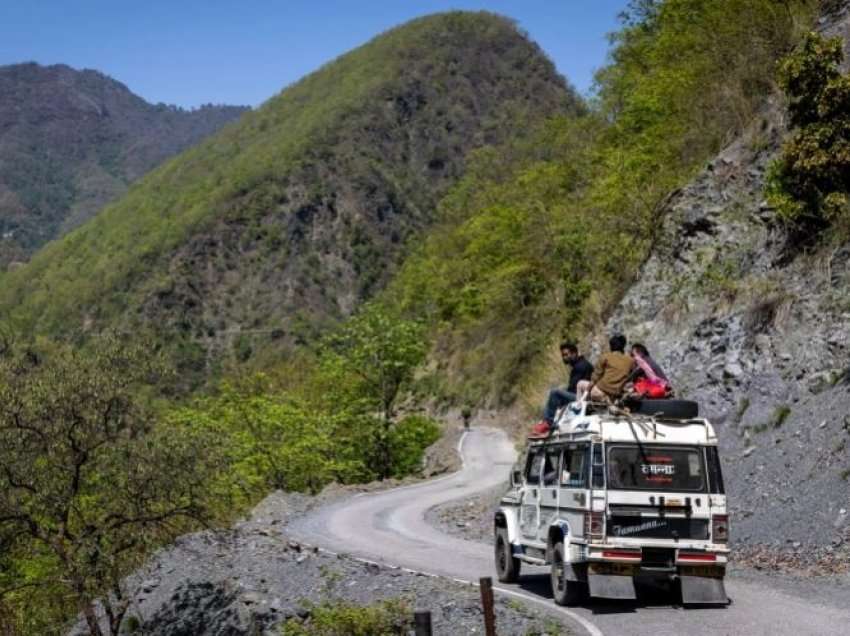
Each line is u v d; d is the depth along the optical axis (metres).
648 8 50.00
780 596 11.37
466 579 14.75
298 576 16.05
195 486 16.42
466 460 46.00
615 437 11.30
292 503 29.97
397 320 51.44
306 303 199.12
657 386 12.16
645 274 25.42
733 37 27.42
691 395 19.52
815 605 10.63
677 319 22.27
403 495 32.38
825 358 17.34
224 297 197.62
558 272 45.00
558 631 10.23
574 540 11.45
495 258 72.44
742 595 11.65
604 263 31.03
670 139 30.98
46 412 15.48
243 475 34.50
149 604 17.38
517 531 13.62
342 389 50.38
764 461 16.41
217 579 17.05
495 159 124.56
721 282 21.25
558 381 30.09
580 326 32.56
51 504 15.66
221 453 16.80
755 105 26.02
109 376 16.22
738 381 18.70
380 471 49.50
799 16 25.47
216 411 43.75
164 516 16.45
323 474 43.41
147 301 189.88
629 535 11.09
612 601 11.87
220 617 15.59
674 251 24.38
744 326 19.47
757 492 15.73
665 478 11.26
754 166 22.88
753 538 14.49
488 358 64.25
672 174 28.77
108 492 16.11
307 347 177.25
